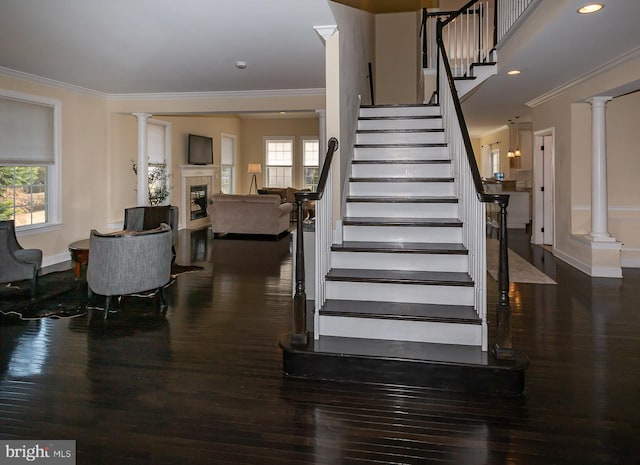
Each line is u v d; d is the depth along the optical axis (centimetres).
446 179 439
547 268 610
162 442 220
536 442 218
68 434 226
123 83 661
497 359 274
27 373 296
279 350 336
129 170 831
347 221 398
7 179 587
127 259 405
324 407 253
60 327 385
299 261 302
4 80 566
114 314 421
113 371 300
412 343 302
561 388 273
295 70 585
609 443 217
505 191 1077
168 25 406
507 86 618
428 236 390
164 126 956
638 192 632
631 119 630
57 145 657
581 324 387
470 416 243
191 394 269
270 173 1355
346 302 335
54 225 651
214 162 1189
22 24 403
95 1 350
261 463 204
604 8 343
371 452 212
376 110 558
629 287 510
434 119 528
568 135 636
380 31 850
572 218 634
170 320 405
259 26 409
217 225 925
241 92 729
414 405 255
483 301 295
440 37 570
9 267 450
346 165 449
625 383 279
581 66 511
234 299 471
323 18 386
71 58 518
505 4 515
